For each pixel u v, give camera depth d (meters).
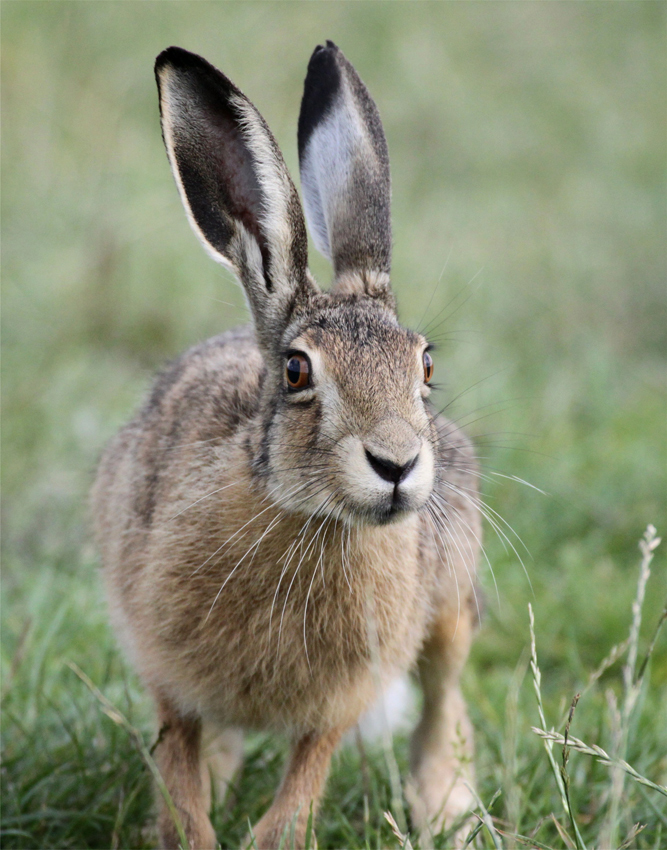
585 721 13.38
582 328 25.05
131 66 27.27
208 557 10.82
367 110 12.31
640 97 34.44
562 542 17.88
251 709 11.36
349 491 10.13
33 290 21.86
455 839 12.23
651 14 37.16
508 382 21.34
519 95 32.88
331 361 10.37
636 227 29.23
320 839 11.43
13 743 12.44
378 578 11.10
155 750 11.39
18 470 17.61
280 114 26.06
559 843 10.71
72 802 11.80
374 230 12.01
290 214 10.94
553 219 28.83
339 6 30.84
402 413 10.23
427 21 33.09
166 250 23.05
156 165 24.89
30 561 16.39
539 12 35.38
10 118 25.53
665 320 26.48
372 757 13.29
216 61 27.27
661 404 22.16
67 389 19.31
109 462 13.24
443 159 30.08
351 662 11.22
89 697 13.25
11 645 14.27
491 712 13.77
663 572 17.03
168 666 11.17
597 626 15.92
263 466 10.74
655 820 11.43
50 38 27.28
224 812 12.04
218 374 12.22
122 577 11.87
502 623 15.98
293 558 10.84
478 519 13.82
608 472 18.89
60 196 23.95
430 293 23.73
